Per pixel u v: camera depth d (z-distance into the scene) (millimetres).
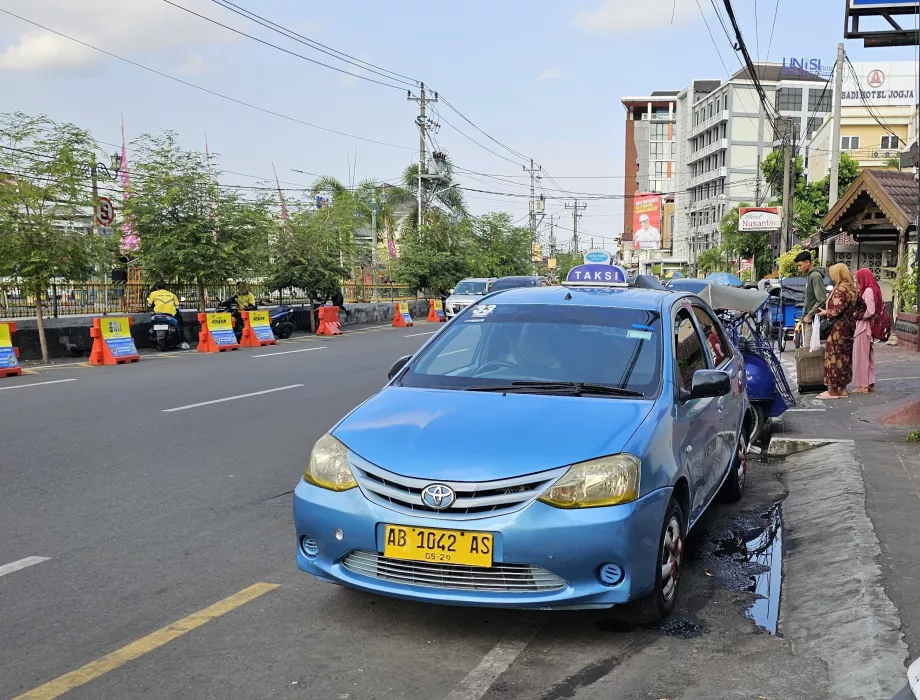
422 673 3568
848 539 4965
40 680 3512
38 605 4320
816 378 11016
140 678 3527
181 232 21078
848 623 3822
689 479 4492
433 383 4734
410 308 38688
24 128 16266
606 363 4668
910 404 8664
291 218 27375
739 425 6324
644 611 3977
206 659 3703
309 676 3541
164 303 19969
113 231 20406
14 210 16062
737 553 5254
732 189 88062
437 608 4270
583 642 3873
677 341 5000
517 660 3689
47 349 17359
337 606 4301
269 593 4480
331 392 12047
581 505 3625
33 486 6695
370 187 47781
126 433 8875
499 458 3736
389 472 3797
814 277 12750
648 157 159000
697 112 100750
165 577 4719
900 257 18875
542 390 4469
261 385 12812
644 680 3492
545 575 3639
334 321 27469
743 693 3359
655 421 4117
